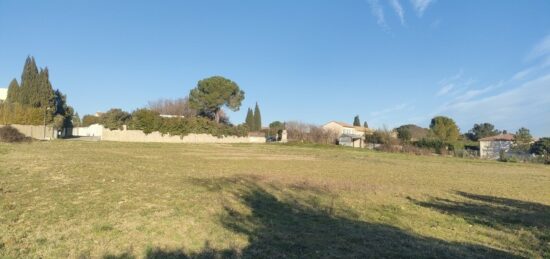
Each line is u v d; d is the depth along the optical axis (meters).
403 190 15.89
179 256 6.22
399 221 9.86
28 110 53.22
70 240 6.74
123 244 6.68
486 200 14.52
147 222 8.20
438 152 58.75
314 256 6.56
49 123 57.41
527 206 13.51
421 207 12.13
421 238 8.13
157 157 27.64
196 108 78.44
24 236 6.84
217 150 41.94
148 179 14.89
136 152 31.95
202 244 6.90
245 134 71.19
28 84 63.38
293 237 7.66
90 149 32.03
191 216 9.00
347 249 7.05
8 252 6.00
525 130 63.06
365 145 69.31
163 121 57.72
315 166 26.64
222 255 6.36
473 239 8.38
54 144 36.69
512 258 7.01
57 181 12.95
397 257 6.72
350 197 13.27
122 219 8.34
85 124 79.56
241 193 12.84
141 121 55.62
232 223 8.58
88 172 15.78
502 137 75.12
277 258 6.37
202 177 16.72
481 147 73.75
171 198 11.12
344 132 96.12
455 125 86.50
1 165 16.70
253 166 24.39
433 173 25.62
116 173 16.08
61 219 8.10
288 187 14.95
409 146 58.59
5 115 51.12
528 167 38.53
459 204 13.21
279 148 51.94
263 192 13.30
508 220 10.73
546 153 54.56
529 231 9.38
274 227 8.43
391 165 31.11
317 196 13.02
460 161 43.50
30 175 14.04
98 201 10.07
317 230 8.34
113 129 53.91
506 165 40.47
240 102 79.38
